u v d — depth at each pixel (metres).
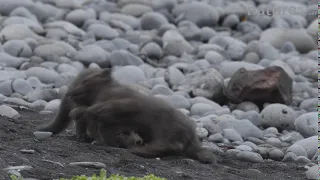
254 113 49.97
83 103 35.34
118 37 76.38
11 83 52.38
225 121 45.16
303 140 41.19
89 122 34.88
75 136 36.50
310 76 68.31
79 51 65.44
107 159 30.72
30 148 30.91
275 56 72.56
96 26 76.25
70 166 28.59
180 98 51.84
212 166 32.88
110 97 34.41
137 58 66.25
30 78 54.72
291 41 81.94
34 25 74.12
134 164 30.08
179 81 59.47
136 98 33.97
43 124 38.56
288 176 33.28
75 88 35.19
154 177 25.53
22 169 26.59
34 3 83.12
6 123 37.00
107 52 66.88
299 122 47.16
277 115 48.88
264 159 38.38
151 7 95.19
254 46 73.25
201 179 29.45
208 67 65.75
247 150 38.59
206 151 34.28
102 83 35.16
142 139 33.88
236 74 55.84
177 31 81.31
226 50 74.06
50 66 60.97
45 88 53.22
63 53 65.44
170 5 95.38
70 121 36.97
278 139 44.44
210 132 42.91
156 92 54.38
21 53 64.12
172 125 33.34
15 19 73.81
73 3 89.88
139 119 33.44
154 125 33.38
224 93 56.47
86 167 28.78
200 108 50.47
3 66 59.34
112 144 34.09
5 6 80.69
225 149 39.41
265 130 47.62
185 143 33.59
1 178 24.91
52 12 83.44
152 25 85.94
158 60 71.62
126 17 86.75
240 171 32.78
